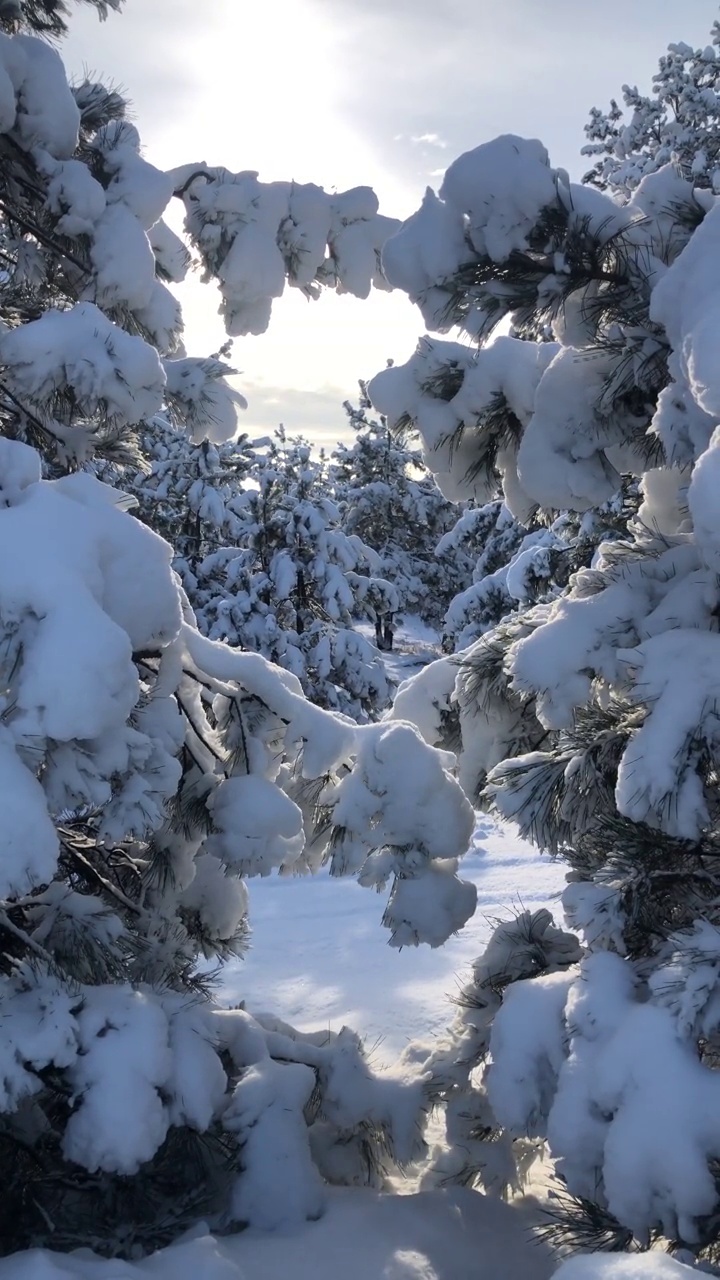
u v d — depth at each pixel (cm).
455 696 433
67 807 293
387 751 398
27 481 326
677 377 312
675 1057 274
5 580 279
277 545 1700
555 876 1020
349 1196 387
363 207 457
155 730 360
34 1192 345
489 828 1194
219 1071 355
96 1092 311
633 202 354
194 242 454
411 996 722
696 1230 263
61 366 341
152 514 1850
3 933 368
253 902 955
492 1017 421
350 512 3703
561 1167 293
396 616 3909
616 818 336
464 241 347
